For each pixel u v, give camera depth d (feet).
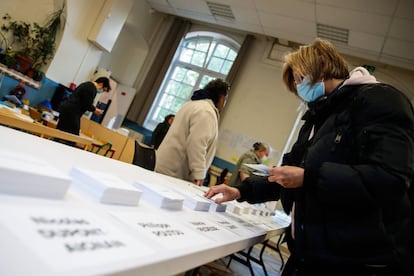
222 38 21.17
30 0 14.58
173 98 21.79
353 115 2.84
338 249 2.61
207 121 6.01
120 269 1.07
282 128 18.06
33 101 14.76
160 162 6.15
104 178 2.06
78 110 10.38
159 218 2.01
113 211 1.73
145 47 21.76
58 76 15.58
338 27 13.96
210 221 2.70
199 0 17.31
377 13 11.88
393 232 2.57
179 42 21.39
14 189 1.32
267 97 18.78
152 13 20.81
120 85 21.50
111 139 14.30
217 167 18.74
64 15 14.60
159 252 1.39
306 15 14.12
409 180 2.42
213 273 5.93
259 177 4.22
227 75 19.29
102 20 16.07
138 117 20.80
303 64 3.51
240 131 18.85
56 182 1.49
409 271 2.50
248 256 8.04
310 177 2.75
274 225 4.57
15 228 1.02
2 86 13.15
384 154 2.43
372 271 2.54
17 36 14.49
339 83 3.32
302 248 2.89
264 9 15.20
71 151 3.20
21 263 0.85
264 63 19.22
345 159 2.79
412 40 12.62
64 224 1.22
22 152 2.03
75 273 0.92
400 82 15.85
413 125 2.54
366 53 15.19
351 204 2.52
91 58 17.04
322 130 3.09
